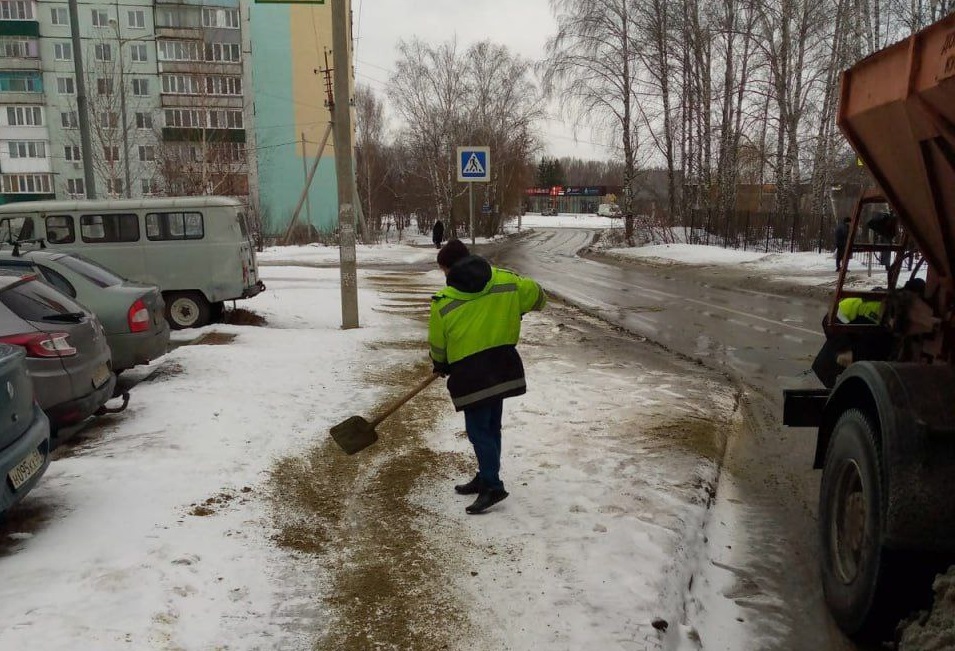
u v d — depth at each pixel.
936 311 3.46
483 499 4.23
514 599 3.26
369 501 4.44
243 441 5.41
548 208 117.88
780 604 3.44
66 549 3.57
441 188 50.50
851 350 4.34
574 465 5.00
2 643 2.72
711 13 31.52
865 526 2.95
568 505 4.30
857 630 3.00
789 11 27.38
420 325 11.54
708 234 34.09
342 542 3.87
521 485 4.64
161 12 50.91
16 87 51.62
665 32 33.38
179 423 5.78
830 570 3.29
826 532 3.37
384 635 2.99
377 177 62.53
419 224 61.06
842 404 3.45
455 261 4.22
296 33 52.66
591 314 13.57
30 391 4.10
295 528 4.02
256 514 4.15
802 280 19.27
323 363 8.31
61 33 51.72
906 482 2.71
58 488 4.39
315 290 16.92
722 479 5.06
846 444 3.20
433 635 2.99
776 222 30.83
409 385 7.39
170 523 3.92
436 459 5.19
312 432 5.77
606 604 3.21
